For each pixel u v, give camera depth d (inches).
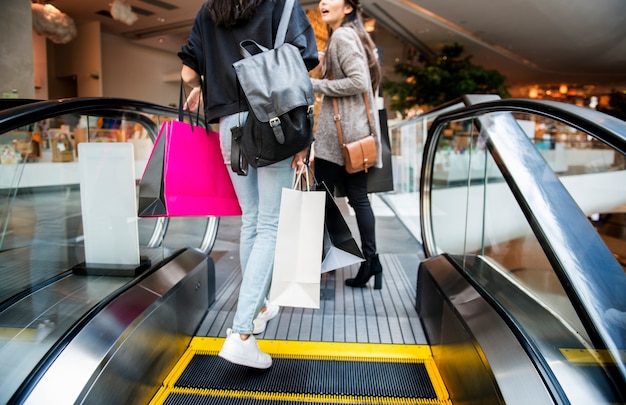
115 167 71.2
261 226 58.9
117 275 68.7
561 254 54.5
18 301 57.0
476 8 403.2
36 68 411.2
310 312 82.7
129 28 481.4
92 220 72.7
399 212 195.9
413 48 609.0
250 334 57.6
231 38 54.7
